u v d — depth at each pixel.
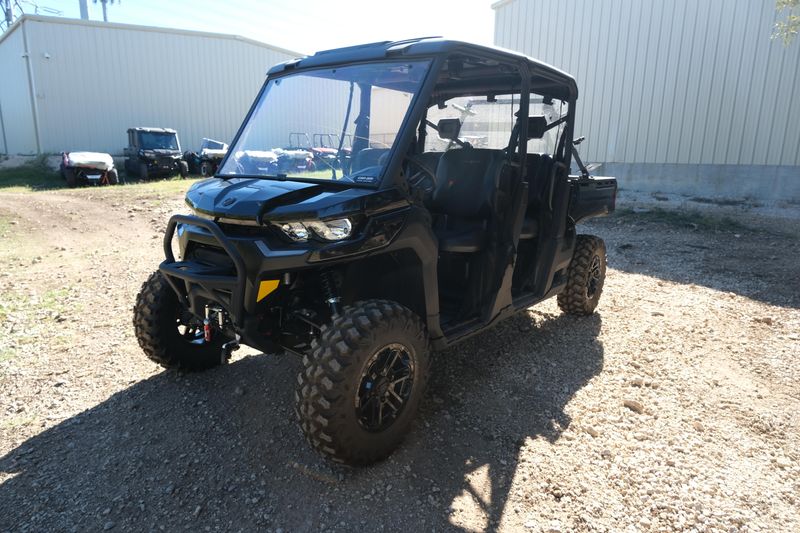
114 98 24.16
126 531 2.53
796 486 2.94
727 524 2.64
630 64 14.10
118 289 6.02
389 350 2.90
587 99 14.87
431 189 4.12
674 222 10.54
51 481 2.85
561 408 3.66
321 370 2.67
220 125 27.14
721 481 2.95
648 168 14.21
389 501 2.74
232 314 2.88
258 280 2.77
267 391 3.77
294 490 2.81
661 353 4.60
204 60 26.22
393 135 3.11
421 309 3.26
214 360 4.07
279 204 2.81
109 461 3.02
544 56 15.41
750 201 12.70
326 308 3.20
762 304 5.85
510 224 3.78
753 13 12.31
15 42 23.38
